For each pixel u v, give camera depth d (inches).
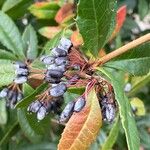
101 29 3.9
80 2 3.7
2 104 5.7
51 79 3.7
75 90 4.0
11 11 5.9
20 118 5.2
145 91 7.9
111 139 5.0
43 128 4.8
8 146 6.5
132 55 4.3
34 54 5.6
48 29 5.8
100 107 3.8
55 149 6.7
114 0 3.9
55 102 4.1
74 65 3.8
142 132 6.6
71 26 5.4
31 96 4.0
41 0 6.8
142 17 7.2
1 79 4.3
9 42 5.2
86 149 3.7
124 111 3.5
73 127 3.7
